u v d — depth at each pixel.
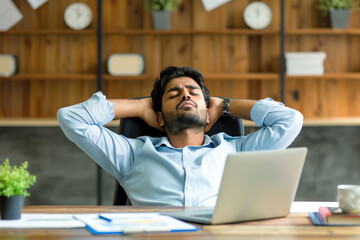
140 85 4.23
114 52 4.21
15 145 3.92
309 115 4.29
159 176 1.82
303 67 3.98
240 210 1.19
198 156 1.88
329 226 1.17
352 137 3.97
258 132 1.97
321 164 3.97
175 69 2.04
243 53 4.24
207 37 4.23
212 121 2.06
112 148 1.92
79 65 4.24
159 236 1.04
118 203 1.95
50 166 3.93
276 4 4.23
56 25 4.20
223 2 4.14
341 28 4.03
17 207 1.23
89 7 4.08
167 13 4.01
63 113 1.90
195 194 1.79
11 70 4.04
